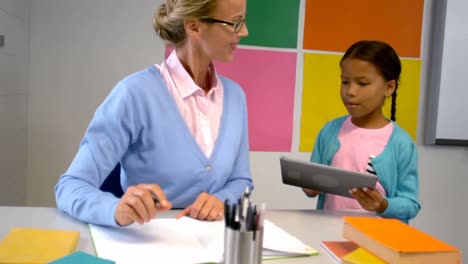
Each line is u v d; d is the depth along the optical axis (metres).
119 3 1.74
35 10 1.67
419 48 1.99
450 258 0.59
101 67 1.75
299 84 1.91
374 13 1.93
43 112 1.71
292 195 1.96
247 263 0.51
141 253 0.63
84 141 0.88
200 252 0.64
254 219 0.52
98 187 0.86
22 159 1.63
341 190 0.91
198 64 0.96
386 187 1.12
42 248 0.60
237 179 1.01
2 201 1.36
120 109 0.87
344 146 1.22
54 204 1.76
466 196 2.12
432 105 2.00
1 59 1.31
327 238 0.77
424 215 2.08
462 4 1.94
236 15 0.88
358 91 1.17
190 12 0.86
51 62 1.70
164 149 0.90
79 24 1.71
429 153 2.06
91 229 0.73
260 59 1.86
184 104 0.95
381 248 0.61
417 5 1.97
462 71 1.98
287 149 1.93
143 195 0.69
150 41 1.77
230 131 0.98
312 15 1.88
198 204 0.82
